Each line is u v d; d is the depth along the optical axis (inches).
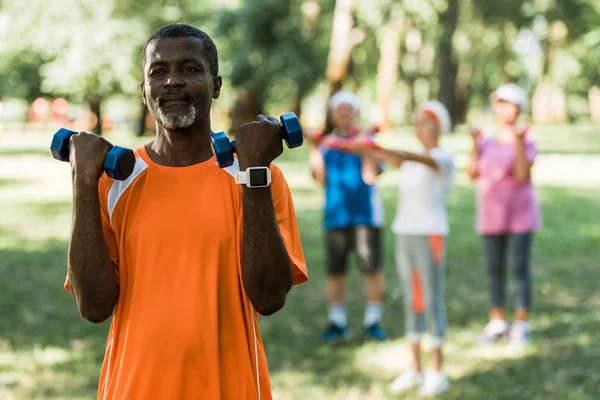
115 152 85.5
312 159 245.9
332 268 241.6
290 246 93.9
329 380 201.5
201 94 89.4
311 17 1171.9
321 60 1175.6
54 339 234.4
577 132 1397.6
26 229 435.5
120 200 90.7
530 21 1334.9
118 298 90.7
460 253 374.0
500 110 233.0
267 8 1138.0
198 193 90.2
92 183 86.3
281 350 227.9
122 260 90.4
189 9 1188.5
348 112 242.5
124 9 1130.0
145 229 89.3
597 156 901.8
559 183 657.6
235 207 90.6
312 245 397.1
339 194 241.1
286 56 1141.7
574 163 821.2
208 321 87.9
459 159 822.5
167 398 86.9
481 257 365.7
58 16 1107.9
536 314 265.6
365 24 1067.9
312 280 323.0
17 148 1084.5
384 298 294.0
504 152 232.7
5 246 385.1
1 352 220.1
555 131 1438.2
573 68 1787.6
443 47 1186.6
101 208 91.3
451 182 195.9
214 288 88.4
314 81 1185.4
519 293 233.3
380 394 191.5
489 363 214.8
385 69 1183.6
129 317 89.0
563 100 1979.6
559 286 307.0
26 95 1797.5
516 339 232.1
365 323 246.8
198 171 91.1
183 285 88.2
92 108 1333.7
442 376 193.0
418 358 195.0
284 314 269.9
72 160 86.7
